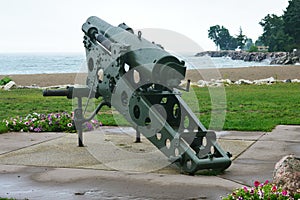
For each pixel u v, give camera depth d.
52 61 123.81
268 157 7.54
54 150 8.08
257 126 10.72
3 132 9.98
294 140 9.09
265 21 120.44
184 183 5.93
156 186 5.82
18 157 7.54
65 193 5.54
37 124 10.25
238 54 110.06
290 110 13.95
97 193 5.54
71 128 10.17
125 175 6.35
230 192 5.56
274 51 106.94
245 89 21.98
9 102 16.97
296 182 5.03
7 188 5.75
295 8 95.25
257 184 4.99
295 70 41.91
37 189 5.71
